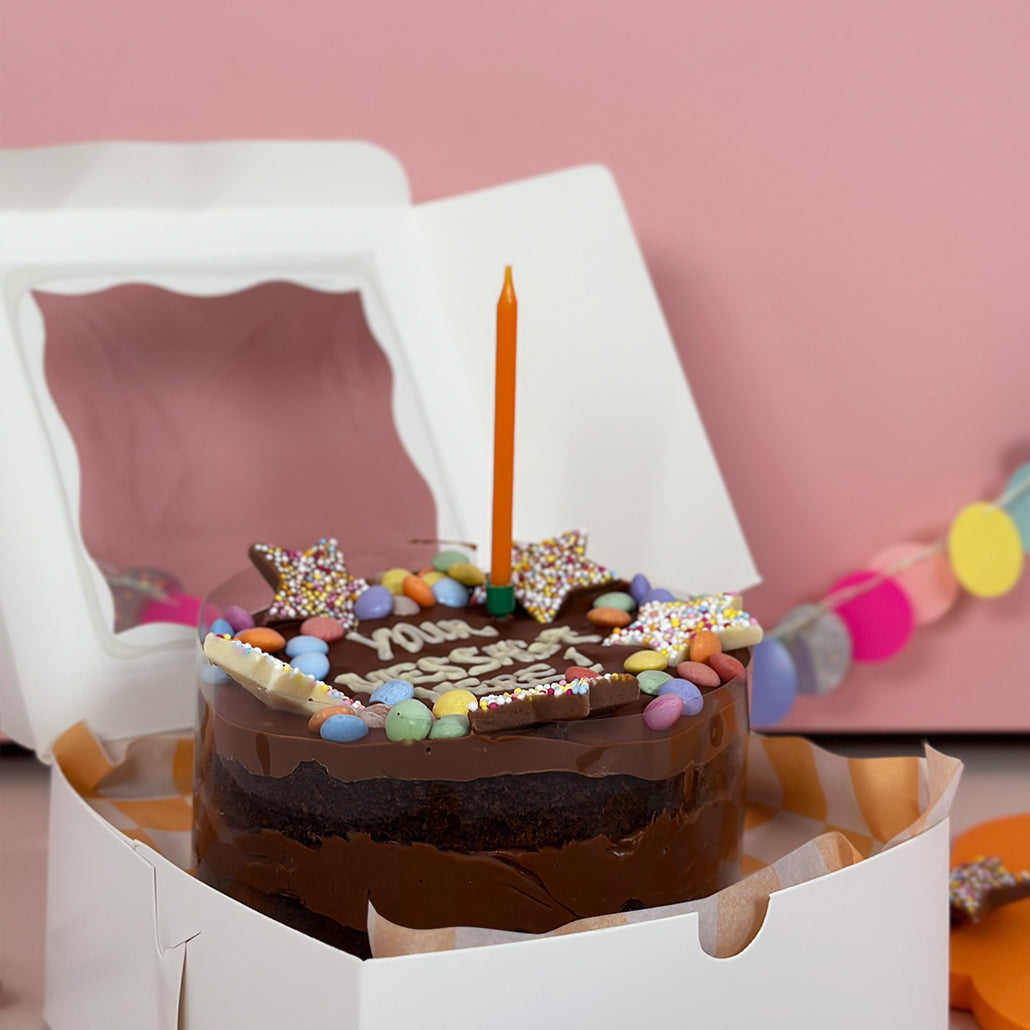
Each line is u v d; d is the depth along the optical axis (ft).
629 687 2.27
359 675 2.39
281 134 3.09
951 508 3.23
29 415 2.70
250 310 3.12
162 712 2.71
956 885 2.64
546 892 2.26
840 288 3.17
